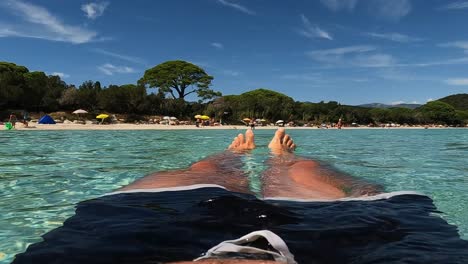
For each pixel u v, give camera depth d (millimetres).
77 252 1743
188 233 1987
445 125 77062
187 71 58656
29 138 12555
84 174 4645
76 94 37312
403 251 1805
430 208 2727
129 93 40938
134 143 10742
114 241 1880
